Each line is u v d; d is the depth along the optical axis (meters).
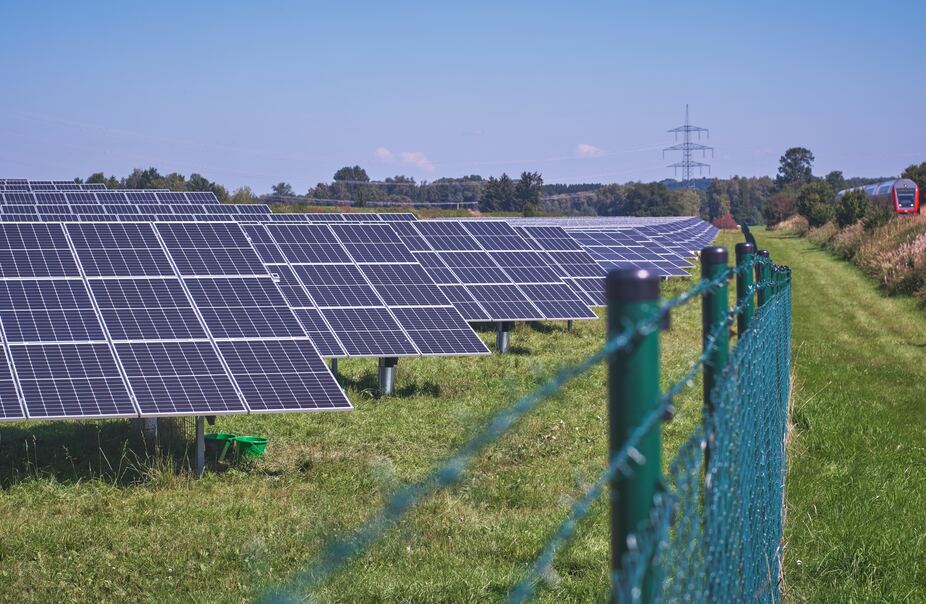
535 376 21.58
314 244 23.78
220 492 13.06
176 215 42.53
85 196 57.34
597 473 13.94
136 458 14.16
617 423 2.45
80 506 12.30
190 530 11.41
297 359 14.94
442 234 30.94
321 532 11.05
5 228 17.08
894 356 26.02
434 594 9.29
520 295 26.31
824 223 93.88
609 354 2.26
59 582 9.80
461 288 26.23
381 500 12.67
